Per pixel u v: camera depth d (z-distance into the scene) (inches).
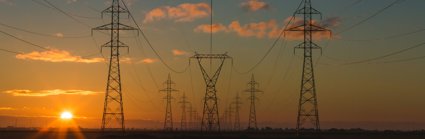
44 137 5969.5
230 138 4778.5
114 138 4677.7
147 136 5226.4
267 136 5521.7
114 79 4488.2
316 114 4419.3
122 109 4576.8
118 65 4475.9
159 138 4859.7
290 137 4926.2
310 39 4328.3
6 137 5787.4
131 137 4906.5
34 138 5600.4
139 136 5187.0
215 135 5132.9
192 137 4923.7
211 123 5088.6
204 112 5019.7
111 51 4446.4
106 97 4510.3
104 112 4544.8
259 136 5521.7
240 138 4778.5
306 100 4389.8
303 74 4355.3
